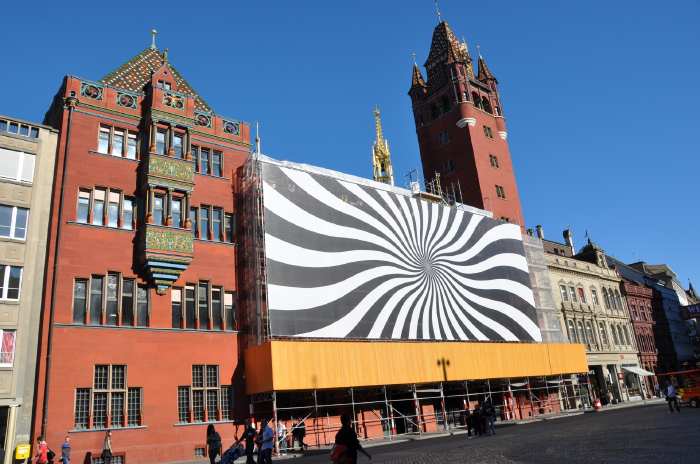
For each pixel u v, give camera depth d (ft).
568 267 229.86
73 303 99.91
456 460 65.67
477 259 177.27
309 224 132.36
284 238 125.80
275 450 104.88
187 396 107.65
